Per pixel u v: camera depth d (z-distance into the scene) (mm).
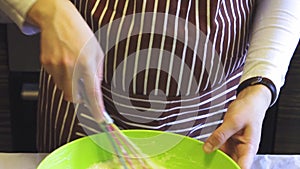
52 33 656
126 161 742
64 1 692
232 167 700
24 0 682
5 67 1357
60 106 850
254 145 743
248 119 741
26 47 1319
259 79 778
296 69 1388
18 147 1472
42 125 906
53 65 647
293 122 1474
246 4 820
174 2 736
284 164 807
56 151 711
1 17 1247
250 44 822
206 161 736
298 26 832
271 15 826
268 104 780
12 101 1411
